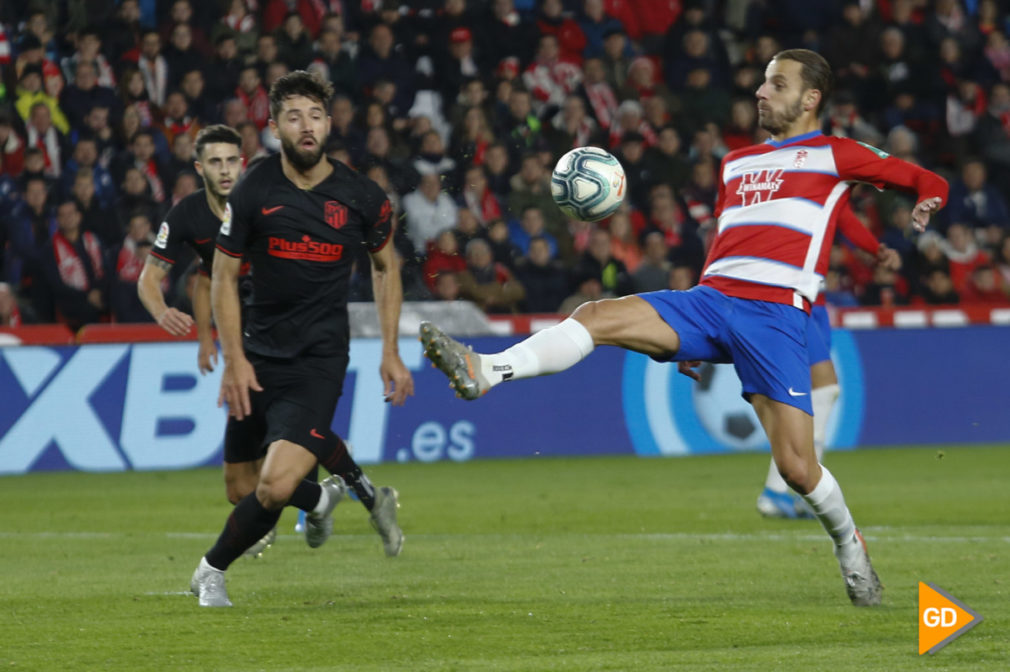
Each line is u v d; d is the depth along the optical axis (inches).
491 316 1763.0
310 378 746.8
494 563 858.1
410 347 1731.1
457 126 2062.0
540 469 1625.2
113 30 2021.4
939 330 1895.9
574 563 852.0
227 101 2026.3
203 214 920.9
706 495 1326.3
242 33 2098.9
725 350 661.9
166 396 1646.2
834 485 647.1
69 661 541.6
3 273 1817.2
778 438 644.7
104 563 882.1
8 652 561.9
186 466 1648.6
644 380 1800.0
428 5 2156.7
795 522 1093.1
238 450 852.0
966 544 935.0
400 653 551.8
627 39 2306.8
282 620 638.5
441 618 639.8
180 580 796.0
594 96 2186.3
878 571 793.6
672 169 2108.8
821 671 501.0
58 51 2009.1
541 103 2191.2
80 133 1957.4
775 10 2401.6
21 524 1140.5
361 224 752.3
